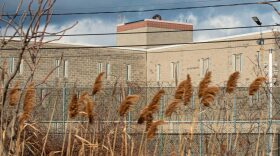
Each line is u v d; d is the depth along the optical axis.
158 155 11.52
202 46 50.34
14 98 7.00
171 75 53.47
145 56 55.50
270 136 12.85
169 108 7.44
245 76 44.72
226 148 9.06
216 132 9.59
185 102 7.43
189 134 8.44
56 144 11.02
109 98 13.51
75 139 8.31
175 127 13.99
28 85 7.03
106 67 51.97
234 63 46.53
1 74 6.77
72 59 48.69
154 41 64.06
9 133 7.01
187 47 52.12
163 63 54.28
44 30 6.34
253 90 8.00
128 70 54.03
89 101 7.32
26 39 6.30
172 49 53.53
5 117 7.01
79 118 9.31
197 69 50.69
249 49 44.75
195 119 9.12
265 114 14.41
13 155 6.99
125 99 7.23
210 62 49.34
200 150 13.23
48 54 45.69
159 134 12.85
